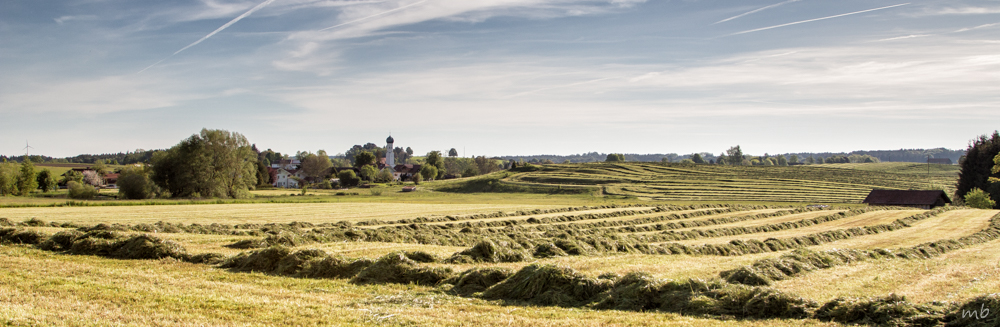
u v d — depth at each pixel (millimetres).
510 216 45750
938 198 72562
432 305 10656
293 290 11992
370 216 42594
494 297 11672
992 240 29922
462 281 12609
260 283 12742
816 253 17516
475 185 114938
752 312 10172
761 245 25953
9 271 12898
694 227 37656
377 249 17969
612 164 139375
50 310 9336
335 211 47469
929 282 14375
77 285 11469
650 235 30438
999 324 8531
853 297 10477
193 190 69125
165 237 20312
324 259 14383
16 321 8492
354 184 126500
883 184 110812
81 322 8688
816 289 12992
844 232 31469
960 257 21219
